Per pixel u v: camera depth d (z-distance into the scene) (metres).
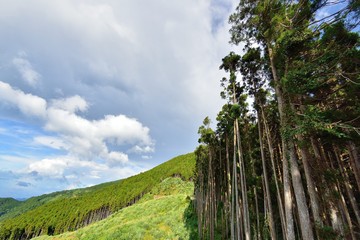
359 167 11.37
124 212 44.19
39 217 84.75
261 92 15.18
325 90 9.79
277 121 15.39
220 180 26.97
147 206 43.66
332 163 14.50
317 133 9.49
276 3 11.26
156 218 32.41
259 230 15.91
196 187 36.47
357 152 11.45
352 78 8.23
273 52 11.17
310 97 9.83
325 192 11.37
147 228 28.78
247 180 18.95
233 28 13.84
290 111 9.30
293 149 9.52
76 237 35.44
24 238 78.81
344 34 8.00
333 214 10.84
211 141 24.33
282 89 10.10
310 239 8.09
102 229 35.78
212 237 21.77
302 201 8.66
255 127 18.31
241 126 18.89
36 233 76.62
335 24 7.92
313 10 9.44
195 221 29.97
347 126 7.52
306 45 9.67
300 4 9.66
